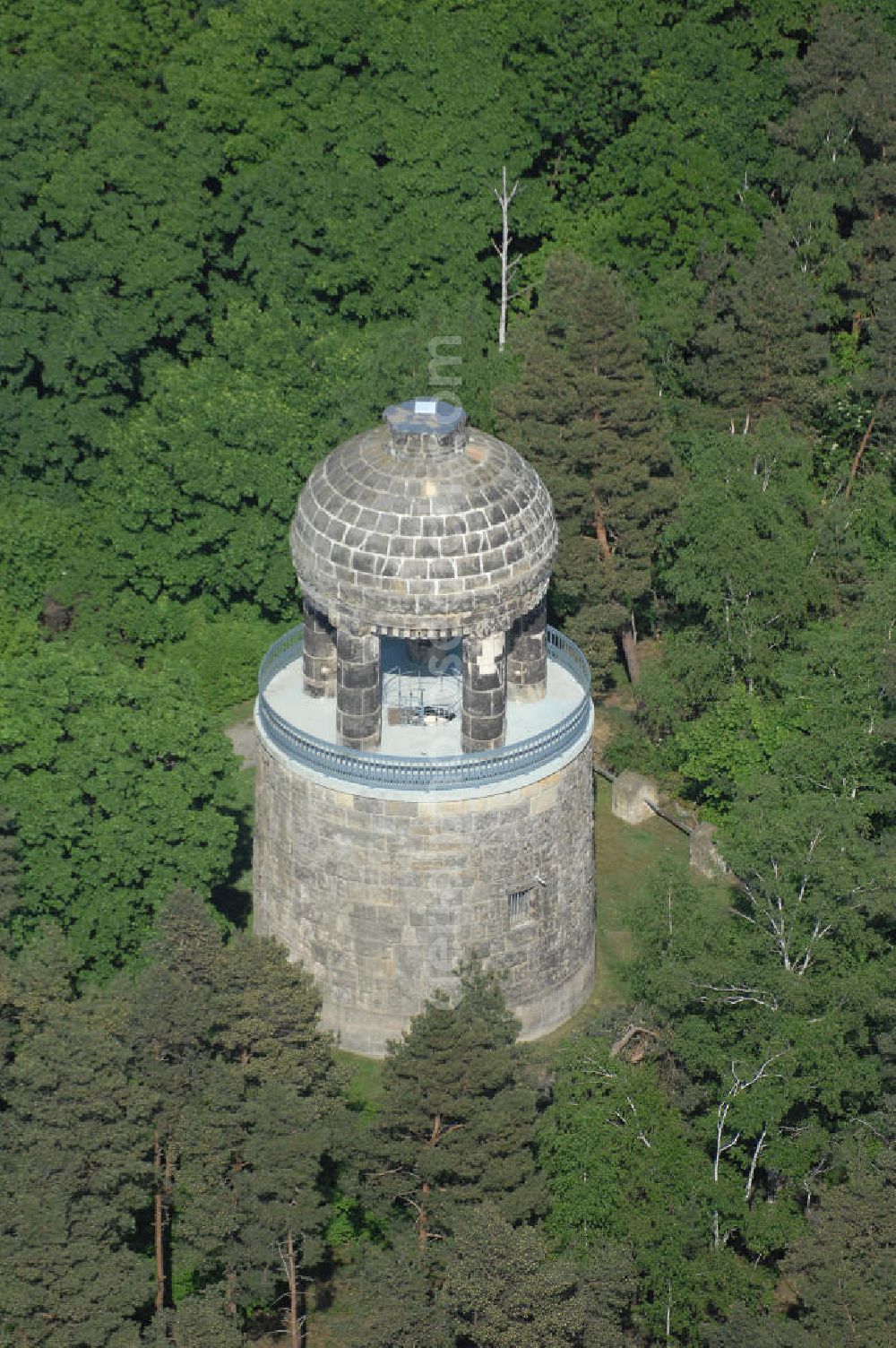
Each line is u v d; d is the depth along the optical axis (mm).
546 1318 197875
